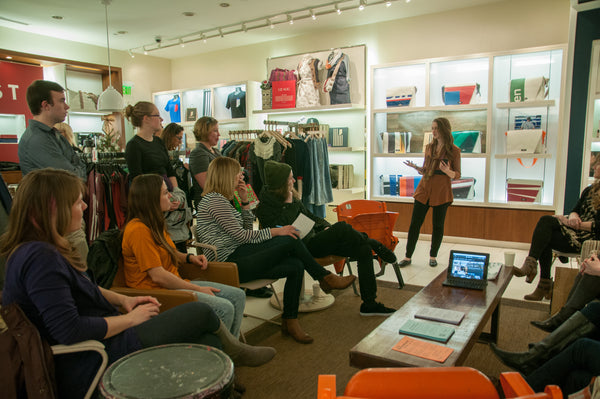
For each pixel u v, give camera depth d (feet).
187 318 5.14
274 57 23.00
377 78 20.06
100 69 24.14
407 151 18.93
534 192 16.49
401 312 6.40
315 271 9.00
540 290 10.55
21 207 4.42
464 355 5.22
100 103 19.22
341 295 11.57
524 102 16.14
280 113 23.13
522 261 14.93
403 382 3.22
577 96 14.23
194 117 25.23
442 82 18.56
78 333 4.31
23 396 4.15
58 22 20.24
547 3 16.62
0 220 6.88
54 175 4.56
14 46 21.49
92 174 10.96
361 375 3.25
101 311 4.95
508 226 16.93
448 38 18.74
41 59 21.56
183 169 14.23
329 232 9.70
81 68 23.72
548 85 16.26
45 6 17.93
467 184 17.80
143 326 4.96
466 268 7.80
